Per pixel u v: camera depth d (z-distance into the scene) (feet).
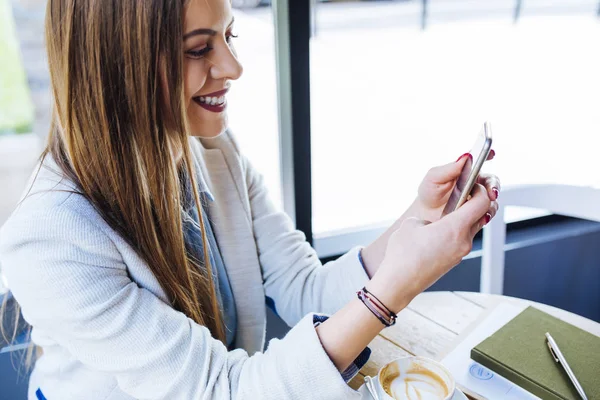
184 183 2.47
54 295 1.82
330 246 4.70
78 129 1.91
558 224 5.36
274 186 4.43
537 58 8.89
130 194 2.01
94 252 1.88
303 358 1.79
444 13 11.44
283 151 4.16
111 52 1.81
